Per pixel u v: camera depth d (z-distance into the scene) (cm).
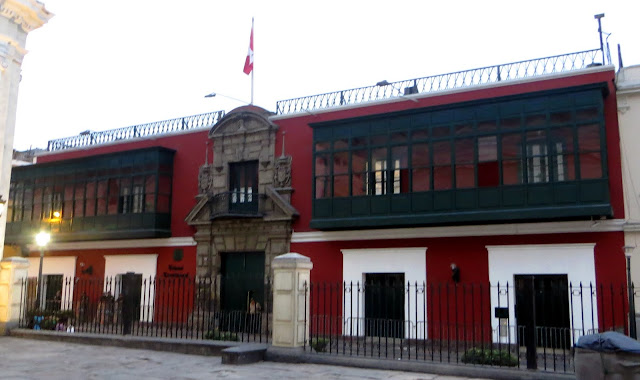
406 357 1248
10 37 1848
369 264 1792
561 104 1512
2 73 1825
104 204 2250
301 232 1914
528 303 1046
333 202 1795
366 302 1780
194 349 1313
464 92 1712
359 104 1867
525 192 1520
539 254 1563
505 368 1033
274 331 1240
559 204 1475
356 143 1791
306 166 1938
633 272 1445
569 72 1579
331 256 1856
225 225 2042
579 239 1521
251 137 2052
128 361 1209
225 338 1505
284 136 1994
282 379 1011
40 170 2436
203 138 2159
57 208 2361
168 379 1009
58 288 2403
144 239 2208
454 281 1655
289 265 1241
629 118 1510
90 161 2312
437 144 1662
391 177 1719
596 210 1429
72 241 2322
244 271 2023
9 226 2469
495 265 1612
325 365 1159
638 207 1465
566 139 1495
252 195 2022
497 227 1619
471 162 1608
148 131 2316
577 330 1416
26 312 1698
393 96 1823
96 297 2159
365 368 1127
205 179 2112
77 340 1487
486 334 1580
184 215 2144
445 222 1619
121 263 2261
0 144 1805
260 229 1986
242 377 1029
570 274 1519
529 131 1543
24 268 1708
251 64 2195
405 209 1675
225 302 2036
